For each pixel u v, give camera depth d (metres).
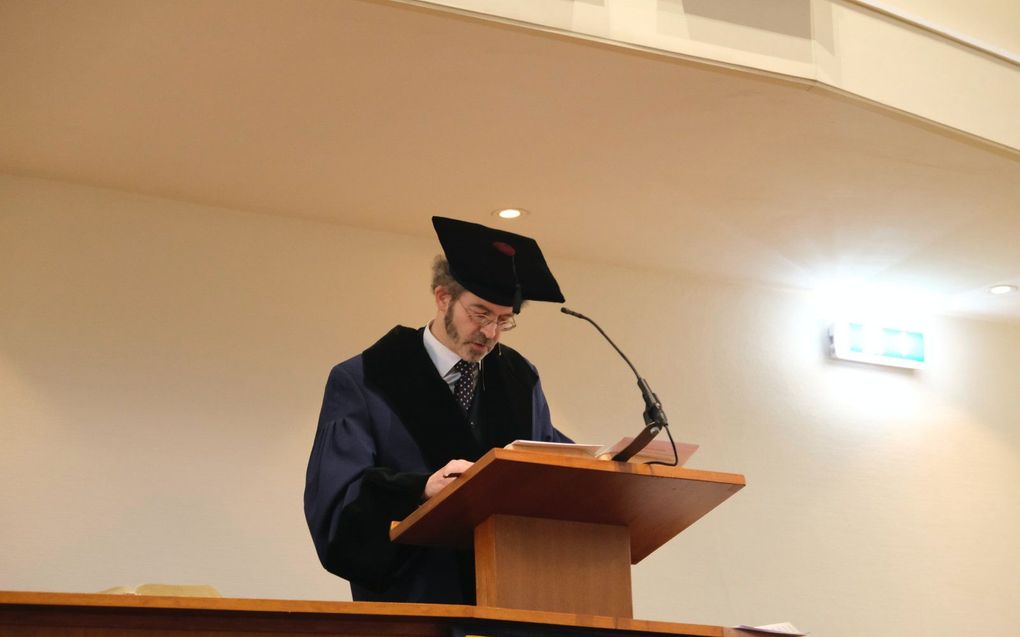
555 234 5.24
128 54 3.83
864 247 5.44
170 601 1.71
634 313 5.53
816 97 4.15
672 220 5.13
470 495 2.07
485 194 4.84
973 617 5.73
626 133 4.41
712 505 2.23
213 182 4.65
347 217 4.97
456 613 1.88
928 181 4.80
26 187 4.55
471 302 2.81
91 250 4.57
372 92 4.09
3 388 4.30
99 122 4.21
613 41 3.79
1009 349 6.37
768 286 5.87
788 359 5.80
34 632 1.66
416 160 4.55
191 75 3.96
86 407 4.39
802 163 4.65
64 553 4.21
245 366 4.66
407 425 2.78
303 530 4.56
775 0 4.11
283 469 4.60
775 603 5.34
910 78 4.34
